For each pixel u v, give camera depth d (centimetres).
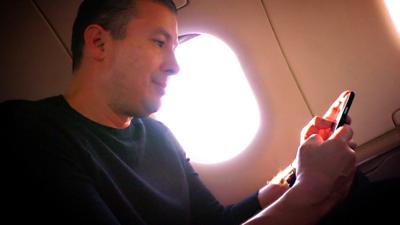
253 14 91
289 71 98
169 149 87
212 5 89
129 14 69
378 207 61
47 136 56
